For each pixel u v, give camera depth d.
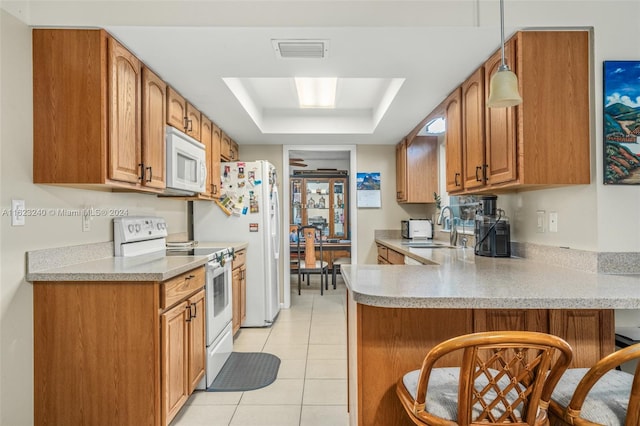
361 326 1.49
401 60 2.18
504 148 1.97
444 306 1.31
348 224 6.92
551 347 0.98
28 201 1.78
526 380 1.05
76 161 1.84
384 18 1.83
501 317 1.50
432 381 1.26
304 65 2.24
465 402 1.04
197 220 3.76
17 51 1.74
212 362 2.46
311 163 7.33
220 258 2.67
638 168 1.80
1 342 1.63
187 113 2.87
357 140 4.49
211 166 3.47
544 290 1.42
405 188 4.30
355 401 1.58
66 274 1.75
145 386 1.76
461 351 1.52
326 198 6.94
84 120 1.85
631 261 1.79
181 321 2.02
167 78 2.43
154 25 1.83
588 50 1.85
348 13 1.83
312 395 2.30
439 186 4.32
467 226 3.62
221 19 1.83
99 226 2.29
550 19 1.81
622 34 1.82
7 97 1.68
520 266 2.04
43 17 1.81
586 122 1.84
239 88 2.92
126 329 1.77
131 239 2.47
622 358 0.99
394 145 4.76
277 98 3.70
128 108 2.04
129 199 2.65
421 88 2.63
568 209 1.97
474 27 1.83
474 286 1.49
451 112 2.73
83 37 1.85
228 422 2.01
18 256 1.71
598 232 1.79
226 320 2.82
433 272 1.84
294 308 4.39
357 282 1.58
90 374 1.77
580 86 1.84
